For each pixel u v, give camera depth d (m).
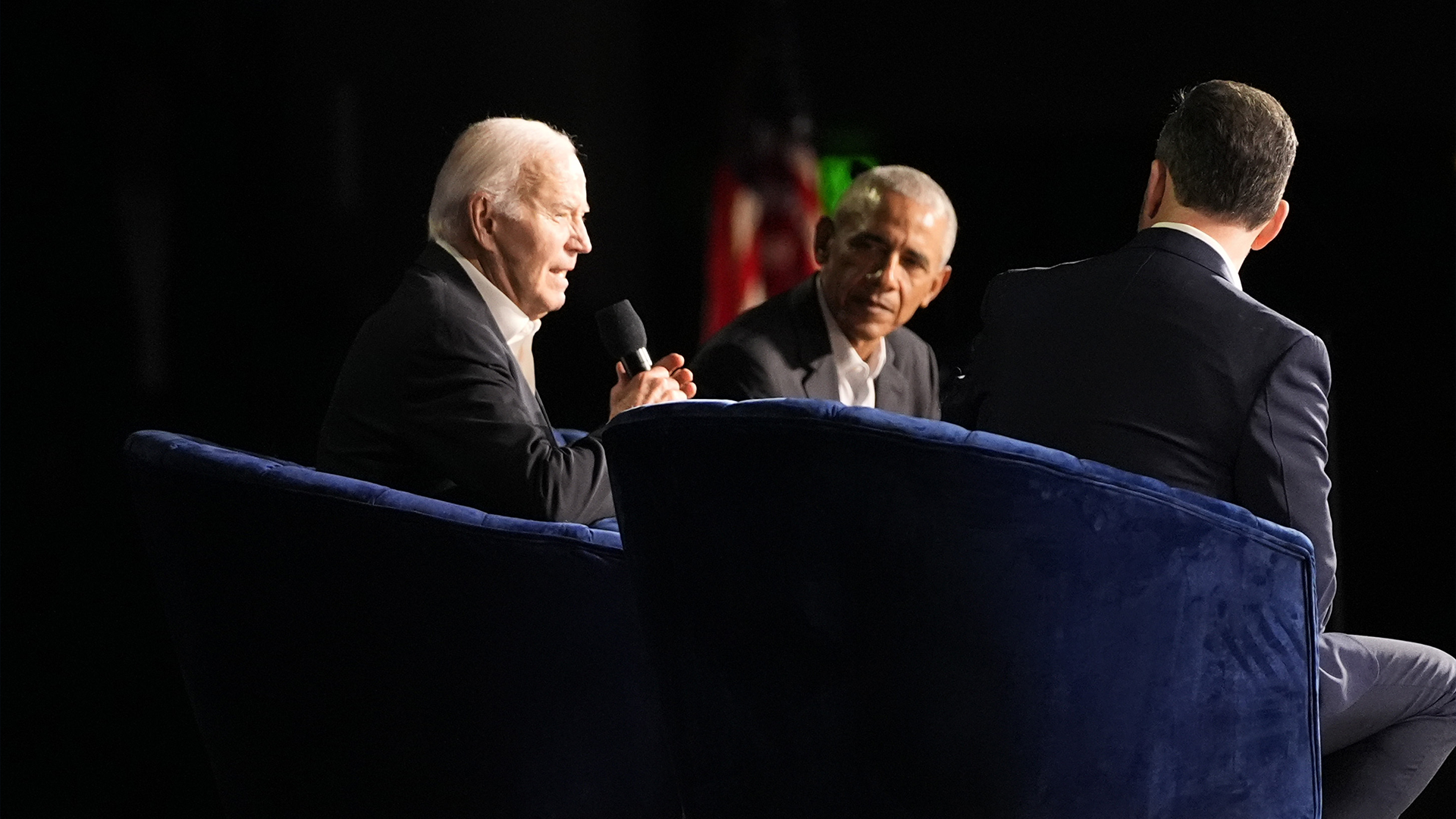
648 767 6.97
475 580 6.61
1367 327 12.56
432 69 14.27
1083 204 13.85
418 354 7.62
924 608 5.20
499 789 6.85
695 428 5.37
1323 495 6.21
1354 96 13.31
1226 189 6.63
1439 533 12.24
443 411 7.57
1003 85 13.94
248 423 14.28
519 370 7.96
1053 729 5.38
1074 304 6.68
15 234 14.02
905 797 5.45
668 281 14.41
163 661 14.01
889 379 10.51
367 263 14.30
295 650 6.76
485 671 6.71
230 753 7.18
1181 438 6.29
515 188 8.20
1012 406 6.71
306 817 7.07
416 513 6.52
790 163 14.27
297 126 14.17
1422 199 13.10
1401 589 12.30
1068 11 13.83
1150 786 5.61
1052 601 5.25
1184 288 6.44
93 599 14.07
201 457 6.68
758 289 14.26
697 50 14.31
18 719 13.43
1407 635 12.30
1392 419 12.42
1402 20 13.20
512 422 7.57
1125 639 5.43
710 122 14.31
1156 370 6.34
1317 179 13.31
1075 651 5.33
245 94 14.13
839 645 5.37
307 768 6.95
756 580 5.45
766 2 14.23
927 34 14.05
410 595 6.63
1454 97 13.11
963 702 5.29
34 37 13.93
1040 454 5.12
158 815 11.34
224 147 14.15
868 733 5.42
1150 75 13.71
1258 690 5.79
